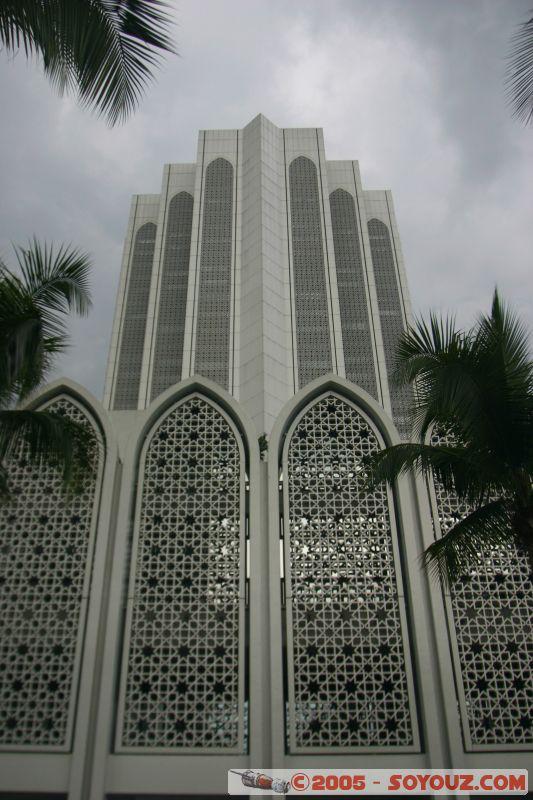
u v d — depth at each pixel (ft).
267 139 175.42
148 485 38.96
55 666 35.37
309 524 37.47
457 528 30.22
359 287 165.48
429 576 36.22
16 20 20.57
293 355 149.18
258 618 34.71
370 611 35.22
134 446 39.27
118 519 37.04
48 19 20.48
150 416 40.42
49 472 38.68
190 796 32.58
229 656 34.32
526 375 29.19
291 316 153.99
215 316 153.28
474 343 28.71
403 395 148.46
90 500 38.01
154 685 33.86
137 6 20.81
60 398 40.47
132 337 164.55
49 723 33.24
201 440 40.16
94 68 20.90
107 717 32.53
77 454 32.19
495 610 35.65
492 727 33.24
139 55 21.42
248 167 172.45
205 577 36.22
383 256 178.81
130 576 36.14
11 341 27.81
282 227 165.89
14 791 31.35
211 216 167.12
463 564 30.81
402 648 34.71
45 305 31.89
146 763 32.07
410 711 33.12
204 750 32.30
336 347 150.51
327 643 34.63
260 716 32.60
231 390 144.87
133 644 34.76
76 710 32.83
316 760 32.07
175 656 34.78
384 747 32.37
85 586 35.53
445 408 29.04
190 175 182.80
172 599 36.35
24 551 37.22
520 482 28.30
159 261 168.66
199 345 150.20
